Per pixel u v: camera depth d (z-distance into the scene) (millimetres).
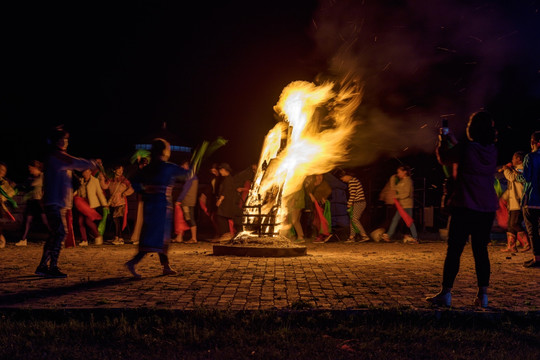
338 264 9680
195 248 13297
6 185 13492
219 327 4879
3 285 6961
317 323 5059
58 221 7754
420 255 11594
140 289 6652
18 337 4500
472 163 5820
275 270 8711
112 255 11219
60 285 6969
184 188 7898
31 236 17562
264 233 12148
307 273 8359
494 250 13305
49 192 7723
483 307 5633
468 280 7730
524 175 9125
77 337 4598
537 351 4328
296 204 15273
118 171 14914
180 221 15211
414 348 4359
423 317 5227
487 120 5902
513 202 12367
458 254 5746
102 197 14344
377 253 12117
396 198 15570
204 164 30219
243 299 5969
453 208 5820
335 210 16500
